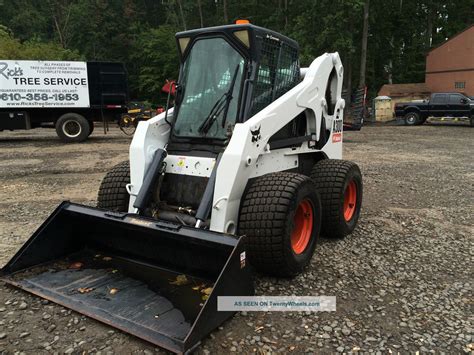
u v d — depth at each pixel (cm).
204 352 289
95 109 1653
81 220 407
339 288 388
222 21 3762
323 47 2800
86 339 302
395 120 2823
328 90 560
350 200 549
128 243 402
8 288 372
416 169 1052
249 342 302
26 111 1575
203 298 340
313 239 422
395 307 359
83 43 4262
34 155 1214
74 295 349
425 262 459
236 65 412
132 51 4128
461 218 631
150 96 3706
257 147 388
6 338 303
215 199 369
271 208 364
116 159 1134
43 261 404
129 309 326
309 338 310
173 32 3609
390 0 3247
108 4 4344
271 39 434
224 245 313
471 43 3244
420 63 3981
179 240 336
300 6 3167
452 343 309
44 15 4447
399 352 297
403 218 625
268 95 438
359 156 1270
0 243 500
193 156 412
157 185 412
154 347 293
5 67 1515
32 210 645
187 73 440
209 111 418
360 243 511
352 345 304
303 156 518
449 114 2419
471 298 379
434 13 4038
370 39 3509
